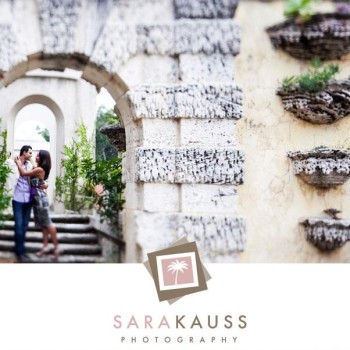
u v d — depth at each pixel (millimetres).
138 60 4965
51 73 10195
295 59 5207
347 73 5242
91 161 8086
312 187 5152
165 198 4914
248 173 5062
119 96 5258
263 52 5160
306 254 5070
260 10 5191
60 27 4824
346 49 5109
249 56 5137
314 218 5039
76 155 9469
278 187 5098
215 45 5000
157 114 4922
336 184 5090
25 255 5652
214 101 4949
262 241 5012
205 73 4988
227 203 4914
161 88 4938
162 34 4973
